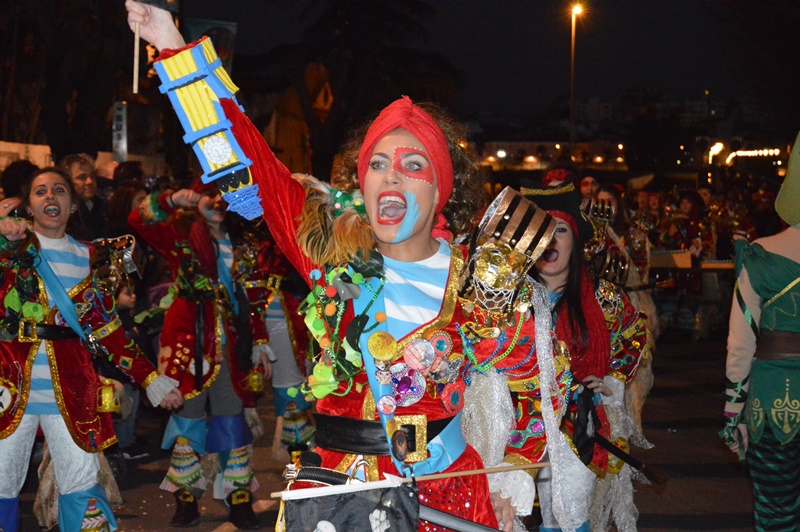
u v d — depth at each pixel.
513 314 2.65
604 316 4.11
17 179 6.97
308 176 2.74
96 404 4.31
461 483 2.54
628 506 4.38
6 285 4.19
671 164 55.50
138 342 7.00
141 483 6.42
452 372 2.52
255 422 6.61
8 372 4.16
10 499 4.18
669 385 10.12
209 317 5.46
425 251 2.62
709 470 6.71
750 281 3.99
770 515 4.02
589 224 3.92
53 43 16.31
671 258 14.41
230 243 5.82
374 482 2.38
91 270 4.38
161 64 2.62
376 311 2.49
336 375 2.48
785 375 3.93
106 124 18.17
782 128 25.83
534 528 5.03
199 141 2.64
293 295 6.53
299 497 2.36
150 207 5.48
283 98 28.61
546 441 3.10
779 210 4.02
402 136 2.54
